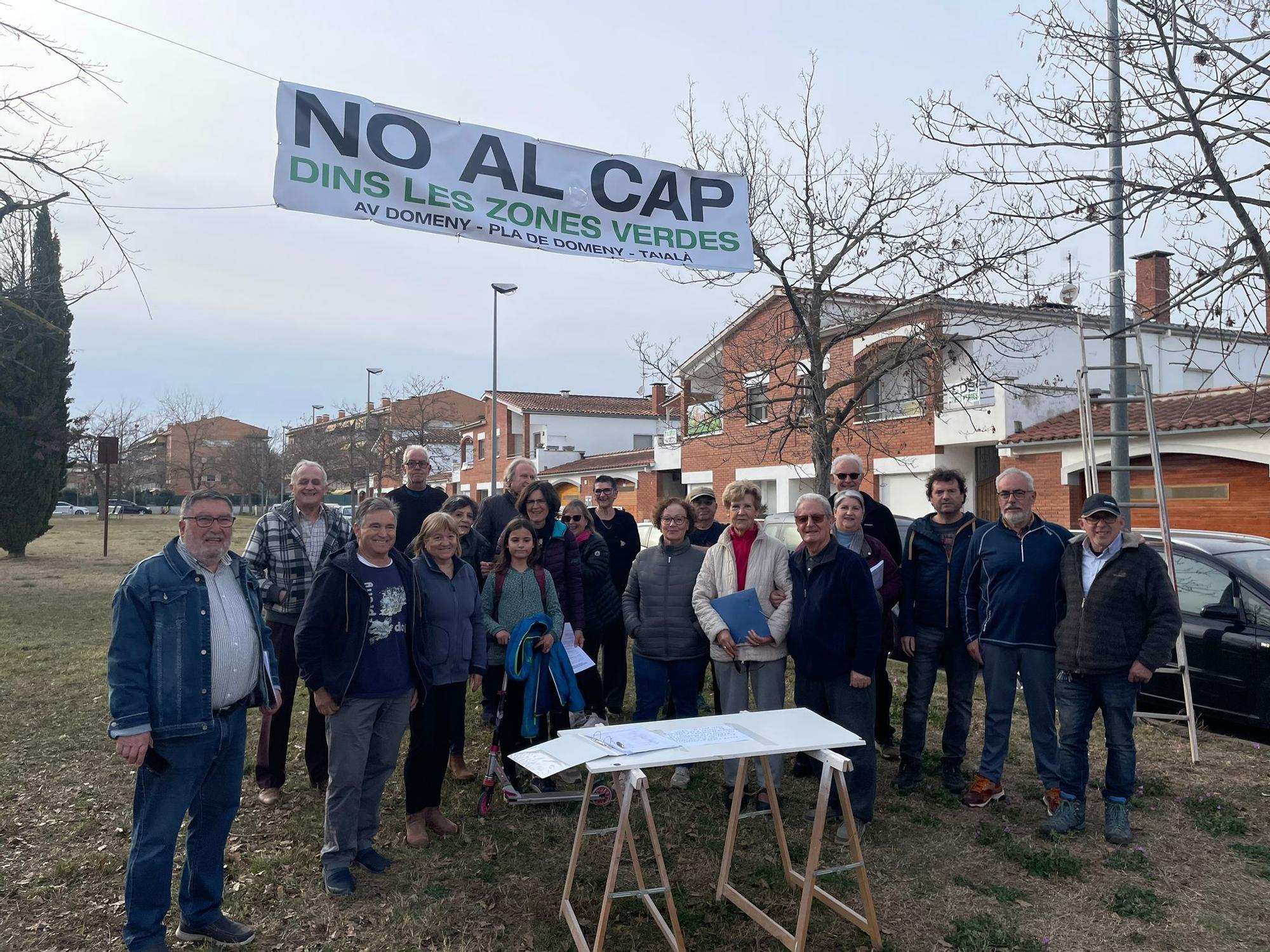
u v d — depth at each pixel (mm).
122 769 5641
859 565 4684
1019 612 4922
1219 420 12477
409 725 4582
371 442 40188
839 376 18422
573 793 5117
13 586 16297
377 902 3932
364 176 4773
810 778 5578
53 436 22797
